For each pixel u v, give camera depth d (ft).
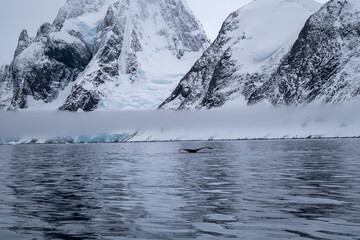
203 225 62.69
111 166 187.93
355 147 303.89
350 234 55.83
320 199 83.10
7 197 93.30
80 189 106.32
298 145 375.45
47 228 62.23
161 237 56.39
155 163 200.85
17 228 62.39
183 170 157.17
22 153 384.47
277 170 146.30
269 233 57.16
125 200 87.20
